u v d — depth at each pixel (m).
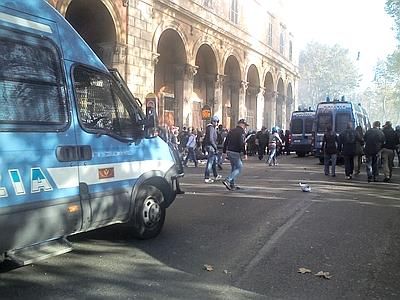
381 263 5.58
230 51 33.41
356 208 9.28
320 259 5.70
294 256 5.80
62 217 4.84
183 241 6.45
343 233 7.07
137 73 21.59
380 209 9.21
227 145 11.82
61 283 4.75
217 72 31.33
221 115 32.09
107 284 4.73
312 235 6.91
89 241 6.37
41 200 4.58
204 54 30.97
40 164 4.59
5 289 4.55
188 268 5.28
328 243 6.46
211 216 8.23
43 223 4.61
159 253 5.85
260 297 4.44
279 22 45.84
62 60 5.02
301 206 9.41
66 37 5.18
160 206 6.71
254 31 38.31
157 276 5.00
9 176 4.26
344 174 16.44
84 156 5.18
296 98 55.28
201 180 13.92
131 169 6.03
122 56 20.67
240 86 35.78
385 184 13.58
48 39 4.85
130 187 5.99
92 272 5.10
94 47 20.89
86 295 4.43
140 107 6.42
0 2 4.34
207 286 4.71
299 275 5.09
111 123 5.76
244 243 6.39
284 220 7.96
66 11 18.00
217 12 30.92
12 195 4.28
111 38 20.45
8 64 4.34
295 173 16.58
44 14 4.89
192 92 28.03
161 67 26.83
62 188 4.85
